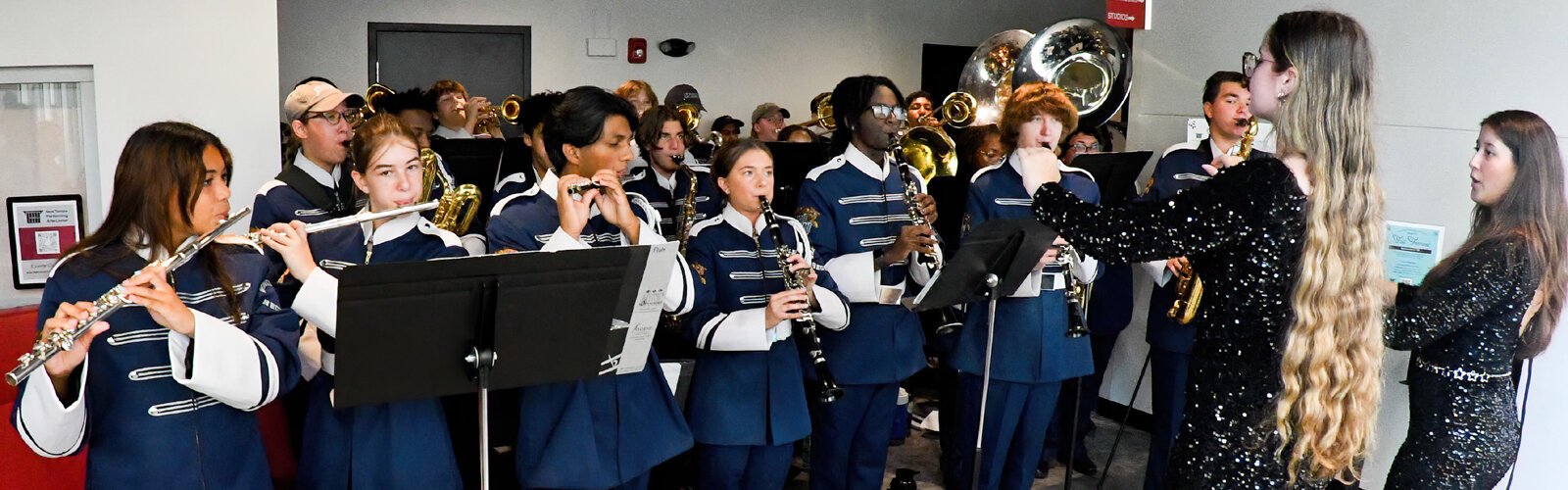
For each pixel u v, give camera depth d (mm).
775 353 3262
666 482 3979
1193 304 3545
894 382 3564
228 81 3451
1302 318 2199
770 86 9977
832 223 3559
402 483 2607
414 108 4750
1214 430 2330
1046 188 2480
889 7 10188
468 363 2338
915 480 4352
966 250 3092
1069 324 3629
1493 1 3631
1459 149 3748
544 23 9430
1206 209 2248
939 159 5078
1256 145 4004
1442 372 2951
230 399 2277
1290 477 2303
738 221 3279
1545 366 3506
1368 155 2211
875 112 3525
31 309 2943
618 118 2924
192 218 2260
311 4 8953
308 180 3402
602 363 2574
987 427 3727
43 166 3395
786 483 4266
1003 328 3662
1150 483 3969
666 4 9648
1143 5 4879
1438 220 3832
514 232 2871
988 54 5980
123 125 3377
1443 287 2846
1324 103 2193
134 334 2248
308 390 3227
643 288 2553
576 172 2967
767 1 9883
